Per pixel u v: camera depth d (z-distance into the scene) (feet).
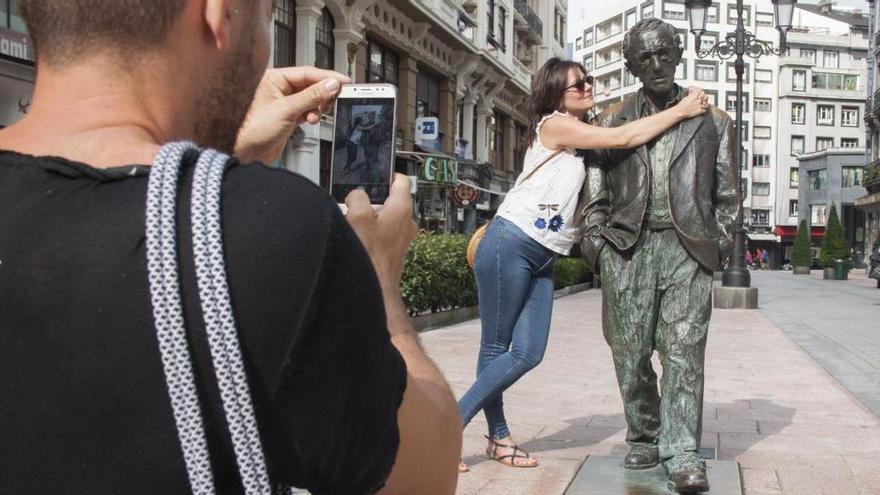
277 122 4.60
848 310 53.83
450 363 25.88
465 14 88.74
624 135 11.85
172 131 2.93
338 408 2.55
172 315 2.35
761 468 13.84
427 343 31.09
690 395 11.81
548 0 136.46
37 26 2.84
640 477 12.58
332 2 63.62
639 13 299.38
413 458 2.96
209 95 3.07
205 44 3.01
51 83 2.86
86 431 2.41
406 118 79.15
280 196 2.56
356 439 2.62
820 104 279.28
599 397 20.49
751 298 53.72
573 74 13.21
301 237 2.51
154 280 2.36
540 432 16.52
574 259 75.00
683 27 288.71
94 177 2.55
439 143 90.63
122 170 2.58
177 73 2.93
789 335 35.94
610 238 12.25
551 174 12.86
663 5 289.94
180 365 2.35
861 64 281.74
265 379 2.45
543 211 12.86
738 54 59.11
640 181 12.09
